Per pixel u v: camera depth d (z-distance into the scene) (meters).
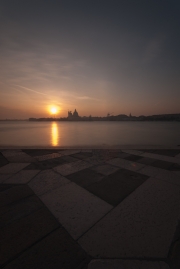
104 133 30.06
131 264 1.38
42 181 3.26
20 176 3.56
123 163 4.51
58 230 1.81
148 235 1.72
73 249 1.54
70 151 6.18
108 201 2.45
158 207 2.26
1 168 4.14
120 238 1.68
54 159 5.03
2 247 1.56
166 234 1.73
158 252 1.49
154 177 3.42
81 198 2.55
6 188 2.94
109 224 1.91
